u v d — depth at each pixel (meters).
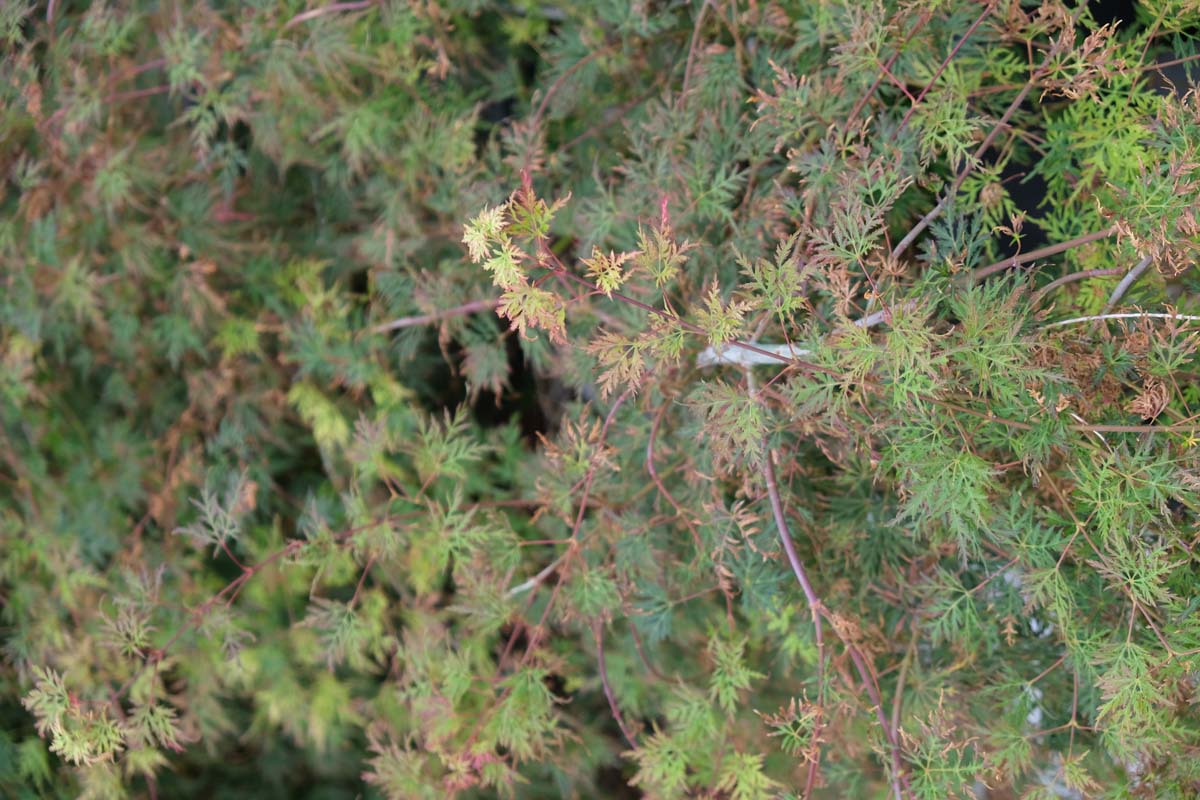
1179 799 2.92
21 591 3.30
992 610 3.01
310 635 3.32
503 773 3.12
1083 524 2.90
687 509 3.09
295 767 3.39
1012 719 2.99
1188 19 2.98
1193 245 2.87
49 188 3.21
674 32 3.16
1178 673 2.87
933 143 2.97
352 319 3.30
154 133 3.27
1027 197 3.09
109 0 3.21
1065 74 2.96
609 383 2.91
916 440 2.90
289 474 3.35
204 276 3.24
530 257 2.87
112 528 3.30
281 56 3.18
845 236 2.91
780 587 3.08
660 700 3.24
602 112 3.21
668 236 2.91
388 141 3.21
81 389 3.32
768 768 3.18
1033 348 2.89
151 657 3.12
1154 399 2.87
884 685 3.08
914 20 3.01
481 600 3.14
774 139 3.07
